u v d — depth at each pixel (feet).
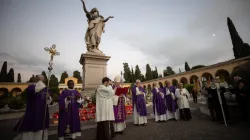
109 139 13.42
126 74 202.49
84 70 35.37
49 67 13.97
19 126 12.55
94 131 17.83
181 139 13.26
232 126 17.21
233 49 106.93
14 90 128.88
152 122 22.70
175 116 23.73
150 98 83.66
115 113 16.90
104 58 36.37
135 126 20.18
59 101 14.42
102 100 14.23
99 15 44.14
